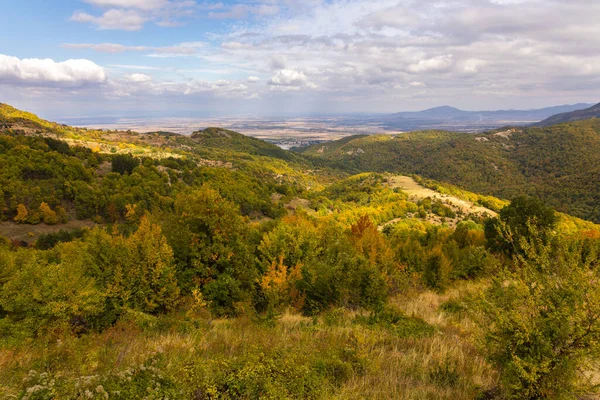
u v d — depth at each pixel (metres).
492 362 4.20
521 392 3.77
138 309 8.98
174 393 3.61
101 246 10.41
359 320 8.23
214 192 12.88
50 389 3.30
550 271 4.04
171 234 12.48
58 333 7.55
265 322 8.02
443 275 14.65
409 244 20.77
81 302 8.09
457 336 6.68
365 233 21.80
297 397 4.02
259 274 13.18
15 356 5.19
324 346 5.84
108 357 4.63
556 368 3.61
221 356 4.81
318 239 18.11
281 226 17.94
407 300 11.62
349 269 11.25
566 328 3.56
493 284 4.41
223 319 9.78
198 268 11.63
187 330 7.19
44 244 45.00
